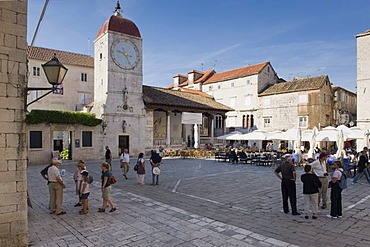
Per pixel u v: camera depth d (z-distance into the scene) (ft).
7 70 18.78
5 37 18.78
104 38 92.99
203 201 33.53
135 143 96.32
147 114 100.53
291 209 28.45
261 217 26.84
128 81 95.40
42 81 117.50
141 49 99.35
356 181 46.14
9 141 18.70
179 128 124.98
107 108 89.61
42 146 75.15
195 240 20.93
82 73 129.18
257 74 132.16
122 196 36.32
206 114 127.85
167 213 28.25
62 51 132.57
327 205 31.01
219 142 127.85
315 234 22.07
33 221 25.49
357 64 91.30
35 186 43.01
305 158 71.77
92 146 85.71
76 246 19.84
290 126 120.16
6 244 18.34
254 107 132.67
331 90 121.60
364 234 22.04
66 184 44.73
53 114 76.18
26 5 19.70
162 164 75.92
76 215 27.43
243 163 78.43
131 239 21.17
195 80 165.48
